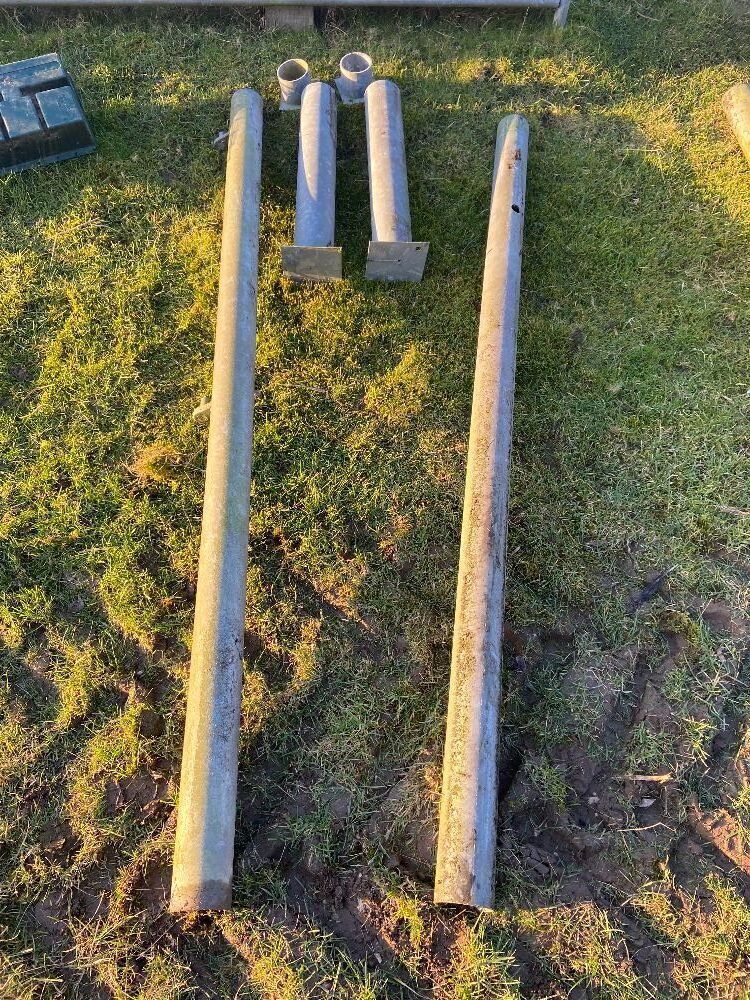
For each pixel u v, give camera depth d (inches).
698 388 168.4
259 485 156.8
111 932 119.8
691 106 213.6
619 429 163.5
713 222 191.0
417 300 178.1
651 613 144.7
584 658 140.8
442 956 118.5
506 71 216.4
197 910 112.4
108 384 166.9
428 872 124.2
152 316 175.9
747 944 118.7
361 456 159.8
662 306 179.5
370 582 146.9
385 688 138.9
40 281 180.2
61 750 134.0
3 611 144.3
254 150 182.4
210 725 118.3
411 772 132.0
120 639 143.1
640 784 130.6
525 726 135.7
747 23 230.4
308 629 143.1
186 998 116.4
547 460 161.5
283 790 131.3
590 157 201.8
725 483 156.9
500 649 129.3
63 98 190.4
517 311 162.6
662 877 123.6
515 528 153.4
